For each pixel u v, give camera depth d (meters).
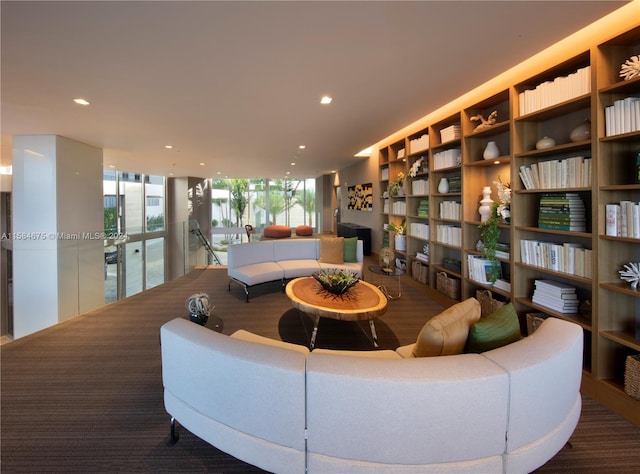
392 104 3.38
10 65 2.41
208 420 1.47
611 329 2.14
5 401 2.09
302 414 1.26
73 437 1.77
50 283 4.90
